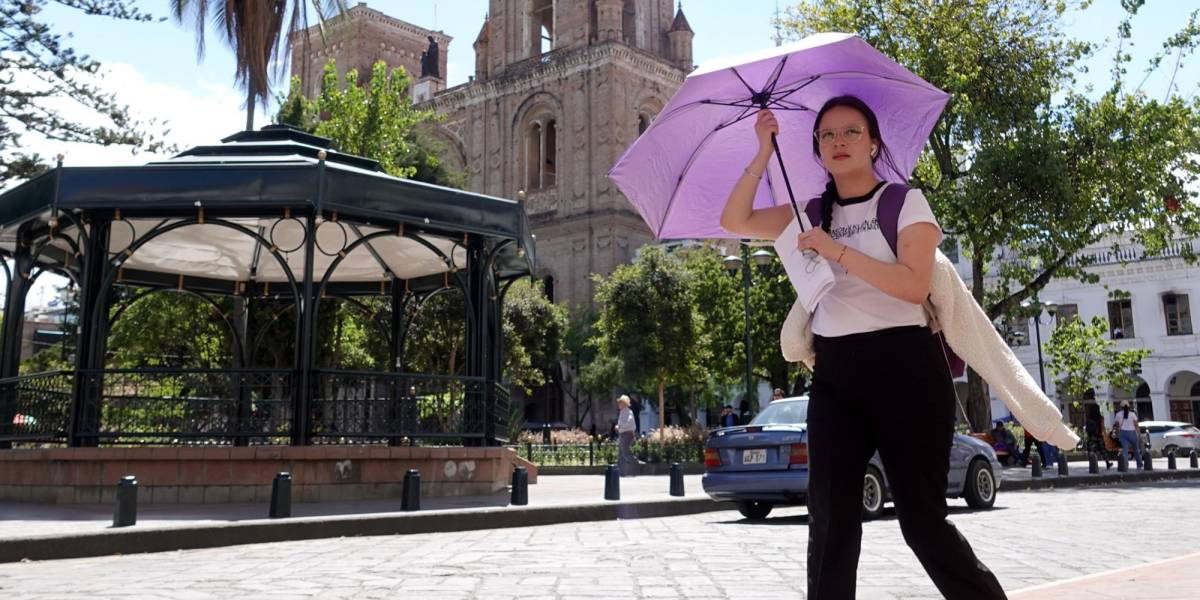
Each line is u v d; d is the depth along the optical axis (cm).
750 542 814
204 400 1124
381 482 1172
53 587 550
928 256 266
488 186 5956
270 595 511
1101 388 4291
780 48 312
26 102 2155
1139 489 1703
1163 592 423
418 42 7131
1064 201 2212
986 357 275
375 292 1636
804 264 282
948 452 271
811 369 298
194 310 2108
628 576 582
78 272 1309
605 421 5134
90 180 1102
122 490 798
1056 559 657
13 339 1234
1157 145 2325
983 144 2292
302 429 1130
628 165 328
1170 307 4269
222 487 1097
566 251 5553
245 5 2366
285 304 1895
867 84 310
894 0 2391
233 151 1266
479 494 1251
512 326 3588
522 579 570
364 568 632
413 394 1242
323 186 1113
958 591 268
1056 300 4428
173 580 579
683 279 3569
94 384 1111
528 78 5862
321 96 2931
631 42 5981
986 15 2383
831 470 271
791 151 329
